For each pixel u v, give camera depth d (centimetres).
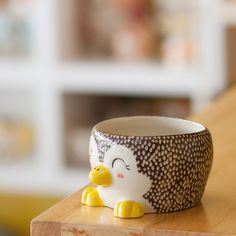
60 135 342
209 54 306
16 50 339
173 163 86
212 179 100
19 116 358
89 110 347
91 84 325
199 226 83
